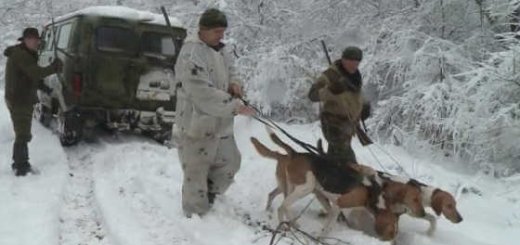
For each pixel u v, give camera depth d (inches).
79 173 267.6
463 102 279.3
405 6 366.6
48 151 299.0
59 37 347.9
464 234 202.1
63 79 315.9
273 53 376.8
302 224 206.5
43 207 207.0
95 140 338.0
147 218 200.7
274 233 181.8
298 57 380.8
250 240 181.8
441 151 308.7
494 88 268.8
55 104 350.9
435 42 321.4
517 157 278.1
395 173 273.1
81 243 181.8
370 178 197.2
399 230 208.5
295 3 409.1
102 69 309.7
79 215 208.4
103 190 233.1
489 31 319.9
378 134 336.8
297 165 199.6
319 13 390.0
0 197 216.5
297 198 198.5
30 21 547.2
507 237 200.4
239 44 412.8
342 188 192.2
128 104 316.5
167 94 324.5
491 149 273.4
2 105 449.1
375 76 349.1
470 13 331.3
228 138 207.5
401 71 334.0
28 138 252.8
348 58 213.0
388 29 349.7
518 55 262.7
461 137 284.2
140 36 319.6
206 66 191.6
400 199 193.8
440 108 291.7
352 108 217.2
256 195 237.9
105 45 312.7
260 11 418.9
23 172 250.2
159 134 331.9
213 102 187.8
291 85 378.3
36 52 255.1
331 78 214.8
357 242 186.4
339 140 216.8
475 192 254.8
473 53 323.6
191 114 196.9
